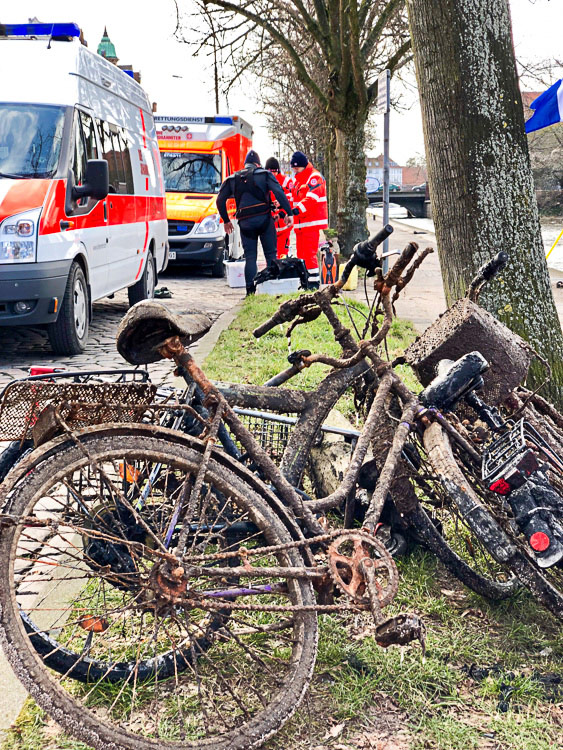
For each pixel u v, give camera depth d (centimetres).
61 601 333
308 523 294
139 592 265
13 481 250
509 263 525
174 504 277
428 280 1744
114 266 1048
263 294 1299
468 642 323
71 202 872
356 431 389
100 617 275
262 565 312
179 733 265
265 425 391
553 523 292
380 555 281
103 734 236
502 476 300
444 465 315
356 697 286
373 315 357
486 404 354
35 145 869
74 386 267
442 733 268
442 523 386
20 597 333
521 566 297
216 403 288
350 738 269
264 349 855
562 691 294
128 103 1179
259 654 303
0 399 268
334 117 2044
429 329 375
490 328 358
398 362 376
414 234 3766
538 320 528
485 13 508
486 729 272
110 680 286
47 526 247
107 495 289
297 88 3488
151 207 1273
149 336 283
